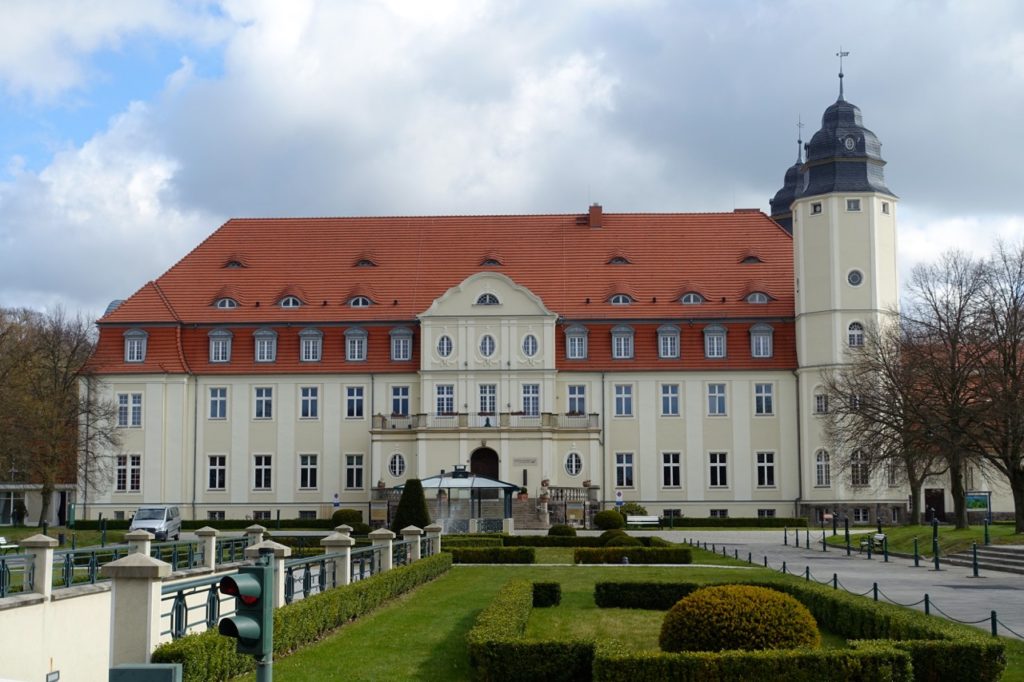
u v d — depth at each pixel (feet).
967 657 67.72
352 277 299.58
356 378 287.89
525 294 285.43
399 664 77.82
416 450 278.26
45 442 258.16
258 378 288.10
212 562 121.90
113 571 65.67
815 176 283.18
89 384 281.33
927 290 211.61
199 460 286.05
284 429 287.69
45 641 76.84
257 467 286.66
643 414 287.07
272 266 302.45
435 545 175.11
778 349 287.69
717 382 287.48
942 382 198.08
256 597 44.29
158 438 284.00
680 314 290.56
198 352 289.33
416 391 287.28
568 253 304.09
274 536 228.02
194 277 300.40
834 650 65.82
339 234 310.65
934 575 143.33
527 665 71.72
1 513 312.71
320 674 73.36
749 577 135.74
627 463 286.66
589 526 267.59
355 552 114.52
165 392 284.61
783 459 284.82
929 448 200.44
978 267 207.62
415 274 299.99
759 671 64.28
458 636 90.48
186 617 74.08
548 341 284.00
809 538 223.30
